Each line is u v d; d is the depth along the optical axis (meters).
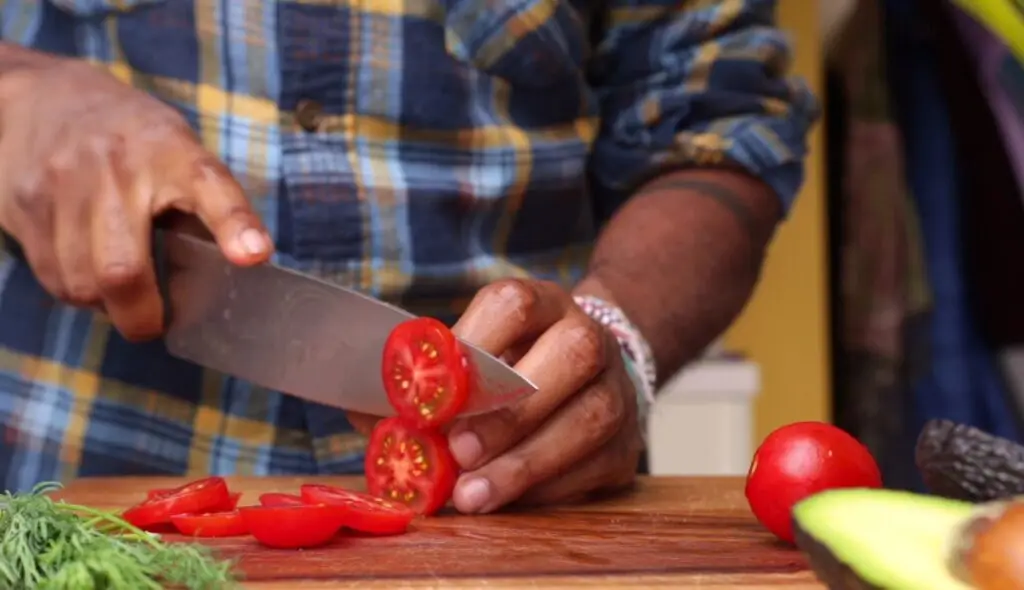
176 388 1.10
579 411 0.89
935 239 1.98
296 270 1.07
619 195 1.27
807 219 2.16
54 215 0.91
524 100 1.15
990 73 1.87
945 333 1.97
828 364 2.19
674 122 1.19
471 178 1.13
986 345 1.98
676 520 0.87
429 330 0.84
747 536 0.81
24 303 1.10
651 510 0.91
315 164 1.08
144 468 1.09
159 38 1.07
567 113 1.18
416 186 1.10
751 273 1.14
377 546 0.76
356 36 1.08
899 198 2.01
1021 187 1.92
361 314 0.95
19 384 1.10
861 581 0.54
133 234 0.88
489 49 1.11
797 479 0.77
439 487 0.87
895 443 2.01
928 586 0.53
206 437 1.10
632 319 1.04
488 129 1.13
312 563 0.71
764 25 1.26
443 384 0.83
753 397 2.06
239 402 1.11
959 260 1.97
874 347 2.03
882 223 2.02
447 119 1.11
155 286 0.91
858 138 2.04
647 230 1.10
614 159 1.22
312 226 1.08
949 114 1.98
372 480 0.88
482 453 0.87
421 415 0.84
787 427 0.82
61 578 0.58
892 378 2.01
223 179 0.88
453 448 0.87
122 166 0.88
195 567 0.60
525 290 0.88
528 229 1.17
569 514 0.89
